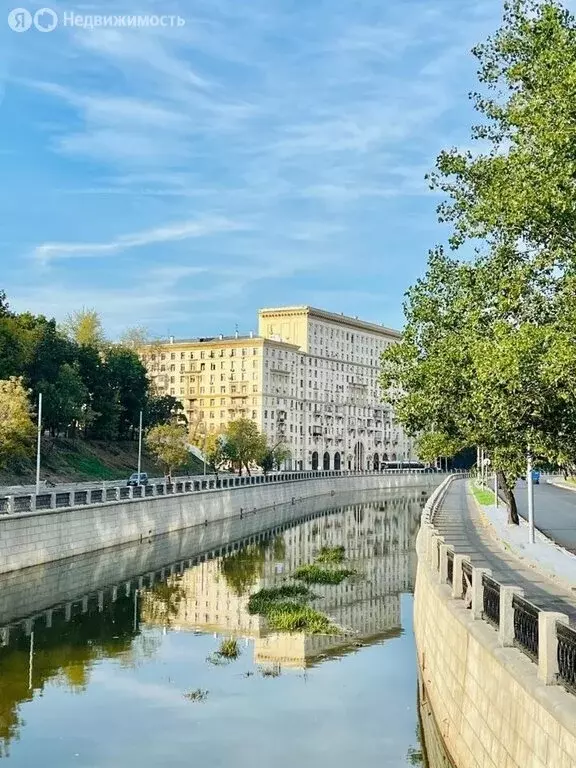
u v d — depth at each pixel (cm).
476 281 2369
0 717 2209
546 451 1833
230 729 2119
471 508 5991
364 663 2767
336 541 6556
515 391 1747
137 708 2280
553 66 1753
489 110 2345
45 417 9044
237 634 3162
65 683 2517
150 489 6469
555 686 1162
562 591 2327
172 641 3050
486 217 2009
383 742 2030
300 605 3656
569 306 1767
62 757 1930
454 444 3597
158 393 15112
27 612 3500
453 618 1767
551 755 1086
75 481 8944
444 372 2575
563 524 4950
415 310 3102
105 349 11969
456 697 1692
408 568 4956
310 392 18538
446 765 1762
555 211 1680
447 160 2444
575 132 1611
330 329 19425
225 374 17225
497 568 2842
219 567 4959
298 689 2459
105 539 5394
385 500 12269
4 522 4072
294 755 1920
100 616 3453
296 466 17862
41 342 9488
